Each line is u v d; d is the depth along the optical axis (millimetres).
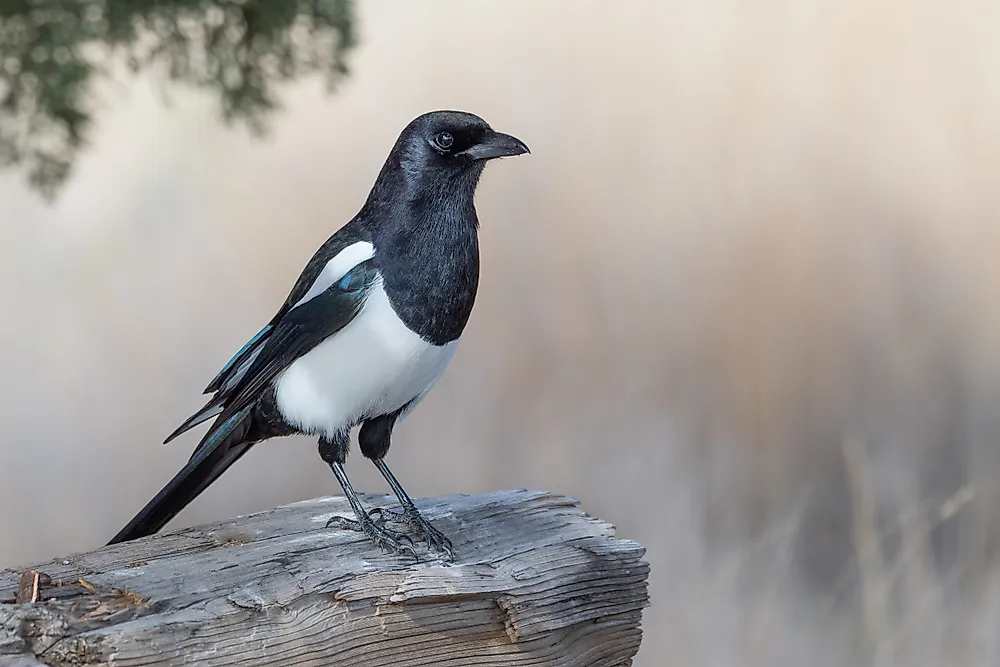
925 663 9320
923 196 15000
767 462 12117
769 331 13641
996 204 14703
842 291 14180
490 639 5672
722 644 9664
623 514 11391
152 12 8219
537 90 17828
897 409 13047
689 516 11219
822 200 15219
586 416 12945
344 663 5363
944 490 11766
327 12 8641
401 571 5559
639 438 12477
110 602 5031
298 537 6027
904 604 9820
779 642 9969
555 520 6465
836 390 13242
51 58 8062
